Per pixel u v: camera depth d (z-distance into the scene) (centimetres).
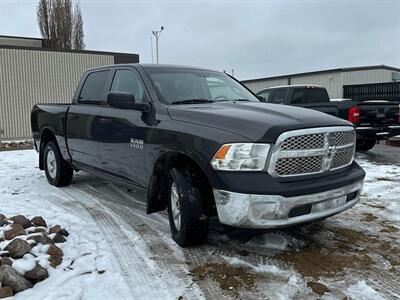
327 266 365
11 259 353
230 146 347
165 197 446
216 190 354
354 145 421
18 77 1880
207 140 364
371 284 333
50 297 306
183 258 382
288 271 355
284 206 340
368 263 372
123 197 611
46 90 1953
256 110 408
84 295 314
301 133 354
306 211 357
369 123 1048
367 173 805
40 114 720
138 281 338
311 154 362
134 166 472
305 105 1080
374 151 1186
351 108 1014
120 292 320
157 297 313
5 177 782
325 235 441
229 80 565
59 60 1978
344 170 402
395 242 423
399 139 1344
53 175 696
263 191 335
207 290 324
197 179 393
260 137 345
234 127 362
